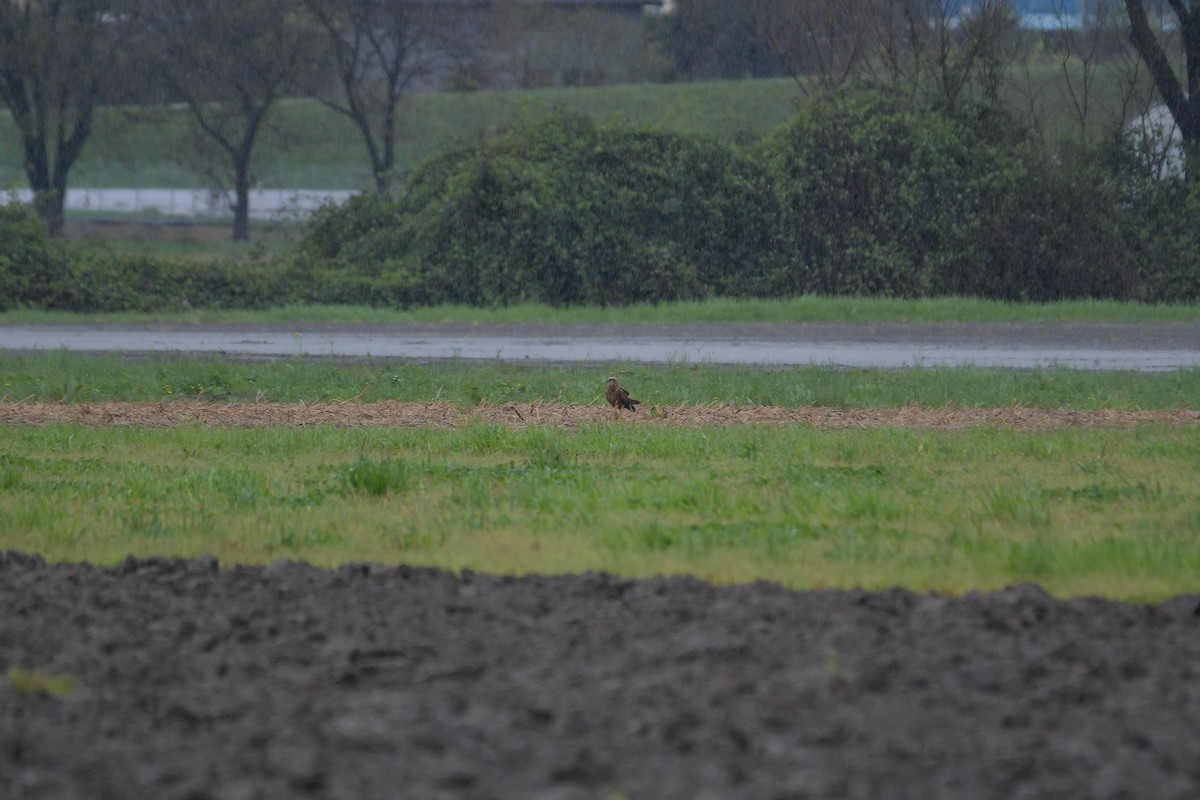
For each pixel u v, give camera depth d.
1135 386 68.25
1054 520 36.31
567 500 38.88
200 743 20.69
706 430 54.47
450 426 58.38
